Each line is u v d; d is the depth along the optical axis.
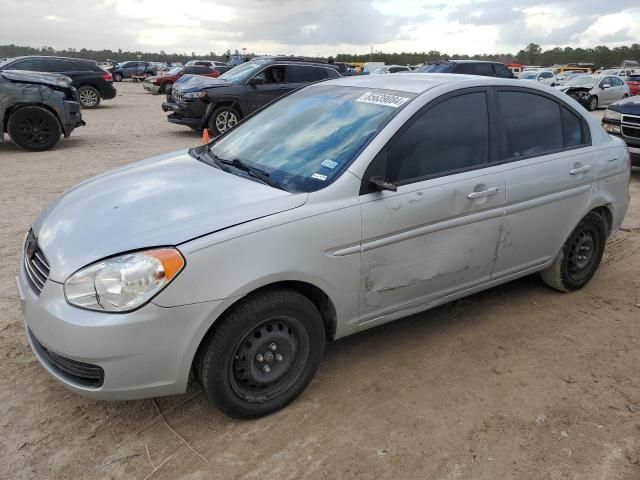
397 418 2.94
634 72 32.66
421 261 3.28
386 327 3.88
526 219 3.78
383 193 3.05
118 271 2.43
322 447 2.72
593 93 22.08
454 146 3.44
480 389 3.20
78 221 2.85
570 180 4.00
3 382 3.13
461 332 3.84
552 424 2.92
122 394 2.53
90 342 2.41
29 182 7.80
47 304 2.53
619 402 3.12
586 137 4.25
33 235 3.03
